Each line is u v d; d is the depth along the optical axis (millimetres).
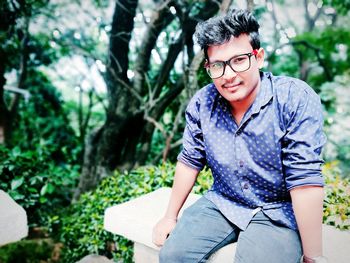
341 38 6461
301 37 6730
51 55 5887
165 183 3076
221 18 1414
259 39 1464
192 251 1562
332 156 6809
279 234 1480
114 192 3236
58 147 6578
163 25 4512
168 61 4617
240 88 1440
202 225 1643
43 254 3609
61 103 7352
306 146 1375
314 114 1411
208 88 1693
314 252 1354
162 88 4871
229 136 1564
